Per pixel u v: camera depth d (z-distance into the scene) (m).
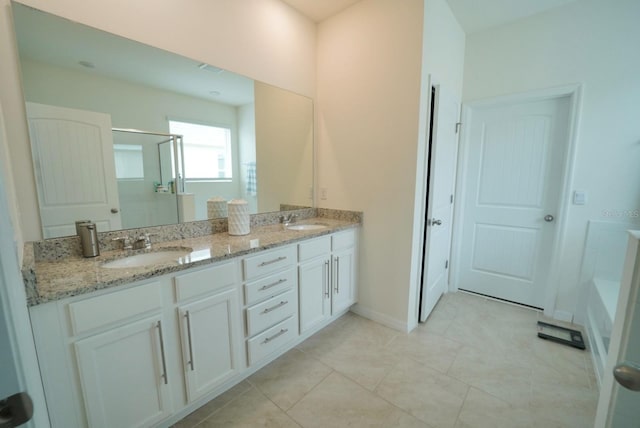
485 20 2.42
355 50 2.25
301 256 1.90
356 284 2.47
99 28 1.37
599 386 1.60
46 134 1.28
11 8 1.16
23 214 1.24
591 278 2.21
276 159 2.30
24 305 0.48
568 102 2.28
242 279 1.55
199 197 1.88
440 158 2.26
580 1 2.12
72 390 1.01
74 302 0.99
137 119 1.57
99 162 1.45
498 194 2.68
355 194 2.40
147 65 1.56
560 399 1.52
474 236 2.86
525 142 2.51
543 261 2.51
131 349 1.15
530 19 2.34
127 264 1.44
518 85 2.44
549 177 2.42
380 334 2.17
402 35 1.97
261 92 2.13
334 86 2.42
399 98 2.04
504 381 1.66
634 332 0.77
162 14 1.57
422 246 2.24
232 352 1.53
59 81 1.30
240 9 1.93
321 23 2.45
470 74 2.68
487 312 2.51
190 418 1.41
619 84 2.03
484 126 2.70
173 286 1.26
